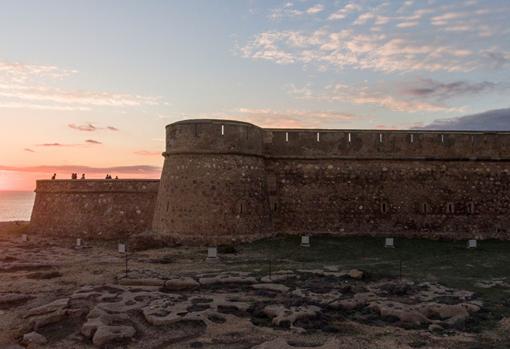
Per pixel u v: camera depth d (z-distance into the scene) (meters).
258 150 27.70
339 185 28.41
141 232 29.41
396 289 15.00
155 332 11.41
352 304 13.37
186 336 11.20
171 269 18.66
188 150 25.84
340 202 28.20
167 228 25.59
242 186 26.02
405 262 20.48
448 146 28.77
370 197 28.23
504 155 28.77
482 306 13.35
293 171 28.56
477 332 11.50
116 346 10.62
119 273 17.94
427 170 28.52
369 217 28.03
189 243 24.75
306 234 27.78
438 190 28.33
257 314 12.58
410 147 28.75
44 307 12.94
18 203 183.88
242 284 16.05
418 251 23.45
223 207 25.27
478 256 22.12
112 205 31.09
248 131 26.81
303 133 28.80
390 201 28.20
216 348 10.47
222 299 13.80
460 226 27.95
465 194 28.31
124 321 11.98
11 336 11.49
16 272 18.77
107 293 14.52
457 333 11.42
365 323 12.13
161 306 12.94
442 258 21.53
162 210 26.41
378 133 28.80
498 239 27.61
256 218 26.33
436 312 12.78
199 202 25.20
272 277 16.70
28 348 10.65
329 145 28.75
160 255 22.27
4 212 109.50
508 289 15.44
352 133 28.80
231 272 17.77
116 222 30.75
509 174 28.61
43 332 11.62
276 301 13.70
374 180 28.42
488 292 15.05
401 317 12.30
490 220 28.09
